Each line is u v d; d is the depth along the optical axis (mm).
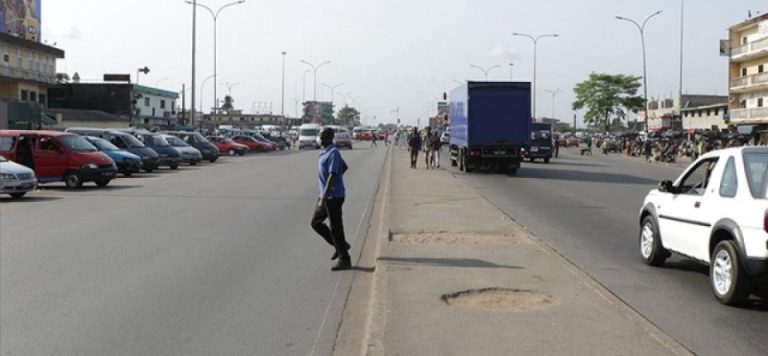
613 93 114938
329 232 10094
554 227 14414
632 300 8047
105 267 9914
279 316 7430
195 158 39750
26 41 67875
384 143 101062
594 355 5676
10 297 8156
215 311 7598
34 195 21125
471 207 17078
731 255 7648
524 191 23391
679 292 8453
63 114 73375
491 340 6086
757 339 6531
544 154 45094
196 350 6273
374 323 6637
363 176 30609
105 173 23922
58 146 23578
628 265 10227
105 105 84312
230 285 8844
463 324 6594
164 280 9094
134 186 24672
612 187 25344
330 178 9680
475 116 31406
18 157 23547
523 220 15547
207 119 162375
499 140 31438
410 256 10281
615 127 133875
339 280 9211
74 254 10930
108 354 6148
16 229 13672
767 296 8086
